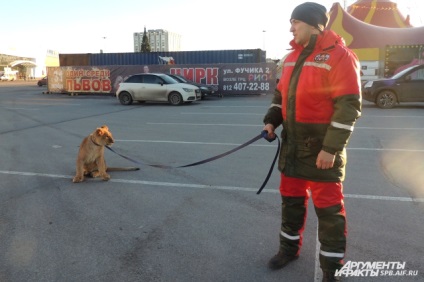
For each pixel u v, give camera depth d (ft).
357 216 13.30
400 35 89.51
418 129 31.45
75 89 80.69
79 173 17.87
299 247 10.27
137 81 58.23
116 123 37.99
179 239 11.80
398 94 46.37
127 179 18.28
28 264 10.41
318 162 8.34
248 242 11.51
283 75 9.22
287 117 8.96
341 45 8.32
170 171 19.63
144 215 13.80
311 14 8.34
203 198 15.51
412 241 11.37
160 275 9.80
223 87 71.97
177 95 56.18
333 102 8.37
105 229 12.64
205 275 9.76
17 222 13.28
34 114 46.42
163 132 32.17
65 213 14.07
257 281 9.46
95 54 88.22
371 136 28.53
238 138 28.94
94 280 9.62
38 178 18.67
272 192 16.15
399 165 20.10
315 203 8.99
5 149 25.76
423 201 14.67
